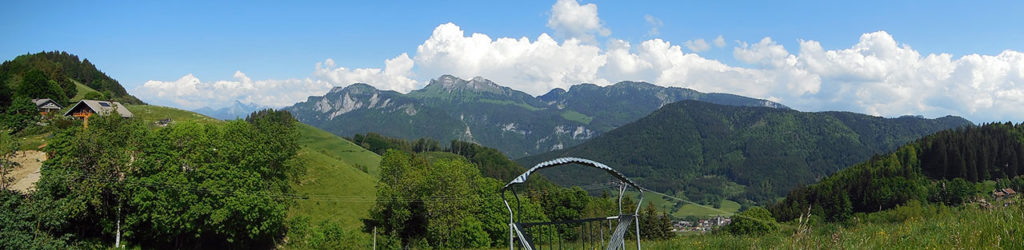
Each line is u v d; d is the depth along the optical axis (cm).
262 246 5397
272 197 5041
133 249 4569
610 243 611
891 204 13550
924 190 13562
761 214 8344
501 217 6681
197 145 4869
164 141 4859
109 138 4484
